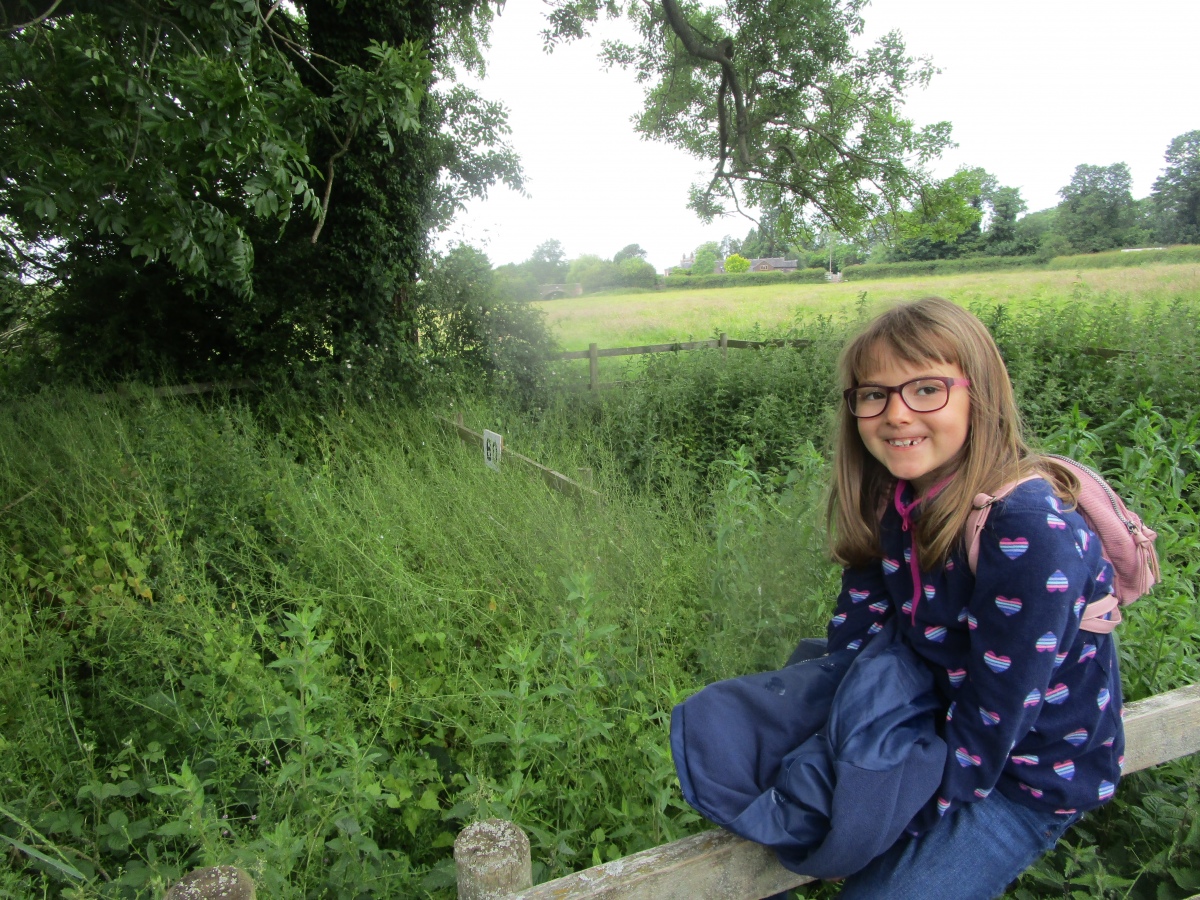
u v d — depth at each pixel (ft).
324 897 7.04
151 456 16.98
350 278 32.76
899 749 4.22
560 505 15.72
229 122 16.05
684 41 38.88
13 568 13.53
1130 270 100.73
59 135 16.99
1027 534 4.06
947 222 51.85
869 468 5.24
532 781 8.16
